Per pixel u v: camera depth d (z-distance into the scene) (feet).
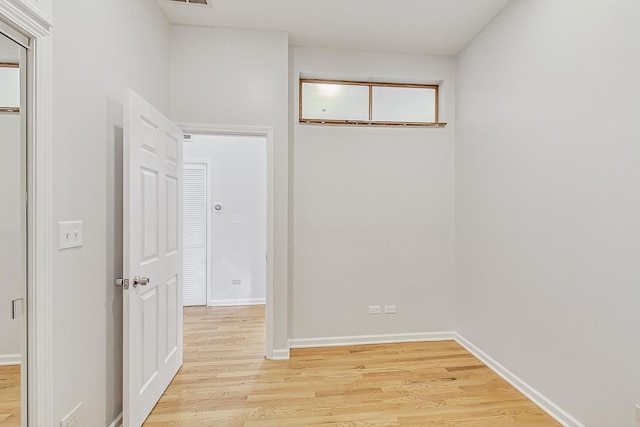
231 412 6.70
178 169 8.35
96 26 5.40
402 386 7.76
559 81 6.51
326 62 10.13
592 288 5.79
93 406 5.37
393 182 10.48
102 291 5.63
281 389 7.59
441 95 10.84
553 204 6.66
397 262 10.52
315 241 10.16
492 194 8.70
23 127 4.01
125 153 5.67
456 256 10.59
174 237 8.08
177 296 8.32
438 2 7.94
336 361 9.06
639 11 5.02
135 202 5.91
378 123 10.32
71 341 4.80
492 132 8.70
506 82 8.12
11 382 3.94
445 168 10.68
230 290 14.88
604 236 5.57
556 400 6.56
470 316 9.77
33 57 4.03
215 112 9.04
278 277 9.23
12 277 3.92
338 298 10.27
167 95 8.72
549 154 6.77
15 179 3.93
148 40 7.52
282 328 9.22
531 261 7.27
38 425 4.12
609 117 5.48
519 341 7.64
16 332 3.98
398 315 10.55
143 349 6.32
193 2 7.93
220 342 10.35
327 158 10.19
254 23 8.86
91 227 5.30
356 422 6.43
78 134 4.94
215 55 9.05
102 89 5.60
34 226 4.08
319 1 7.91
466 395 7.39
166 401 7.07
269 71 9.21
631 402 5.15
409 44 9.94
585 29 5.92
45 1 4.12
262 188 15.05
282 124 9.25
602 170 5.60
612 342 5.44
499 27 8.40
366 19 8.67
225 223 14.84
